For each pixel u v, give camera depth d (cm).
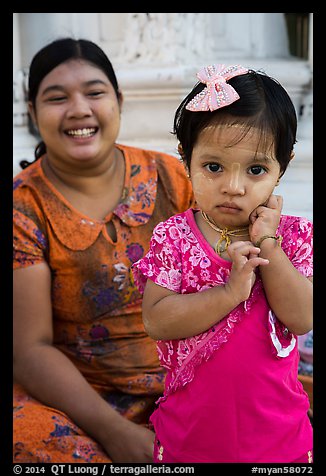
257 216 141
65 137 192
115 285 201
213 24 284
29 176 203
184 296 141
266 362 141
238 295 135
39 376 190
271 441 142
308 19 300
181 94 264
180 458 145
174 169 212
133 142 267
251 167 136
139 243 204
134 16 269
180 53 271
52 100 190
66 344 208
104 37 280
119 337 205
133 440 184
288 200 257
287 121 138
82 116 189
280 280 138
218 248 143
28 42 282
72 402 188
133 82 261
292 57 296
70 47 191
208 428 142
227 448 142
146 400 204
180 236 146
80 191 201
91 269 199
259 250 134
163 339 144
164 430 149
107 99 193
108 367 204
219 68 142
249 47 288
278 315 141
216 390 141
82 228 198
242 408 141
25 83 276
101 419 186
